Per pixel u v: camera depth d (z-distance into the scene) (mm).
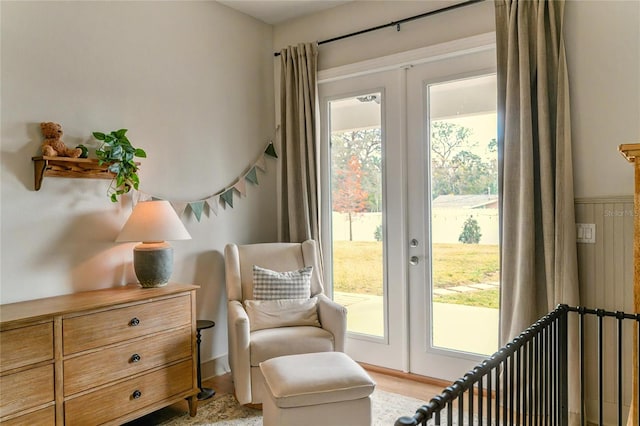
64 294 2447
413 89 3205
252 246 3320
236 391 2621
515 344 1578
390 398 2857
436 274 3150
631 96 2385
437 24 3029
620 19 2410
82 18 2555
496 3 2695
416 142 3199
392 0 3211
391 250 3330
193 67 3182
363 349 3482
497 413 1464
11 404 1883
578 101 2520
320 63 3592
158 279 2607
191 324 2648
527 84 2559
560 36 2510
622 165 2412
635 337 1906
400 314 3299
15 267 2273
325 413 2033
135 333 2350
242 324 2588
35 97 2352
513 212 2625
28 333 1938
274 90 3846
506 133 2643
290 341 2652
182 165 3105
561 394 2033
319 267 3451
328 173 3639
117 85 2727
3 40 2230
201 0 3242
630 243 2389
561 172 2490
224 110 3410
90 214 2588
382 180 3355
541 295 2582
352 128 3520
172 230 2633
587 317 2490
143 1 2875
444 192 3109
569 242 2463
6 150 2246
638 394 1898
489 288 2939
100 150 2531
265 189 3760
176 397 2541
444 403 1173
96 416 2180
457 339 3074
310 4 3430
